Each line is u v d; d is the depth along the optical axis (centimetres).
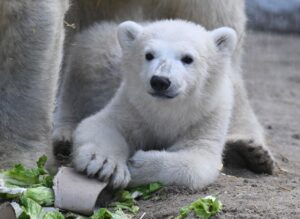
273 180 1097
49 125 1055
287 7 2875
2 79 1018
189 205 881
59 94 1212
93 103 1179
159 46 964
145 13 1286
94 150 947
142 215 885
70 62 1199
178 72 943
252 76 2339
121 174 942
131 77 1004
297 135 1617
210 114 1021
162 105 984
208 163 991
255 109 1919
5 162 1000
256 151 1137
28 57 1023
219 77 1021
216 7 1249
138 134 1020
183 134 1021
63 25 1102
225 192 961
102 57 1168
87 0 1273
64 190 895
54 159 1071
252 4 2873
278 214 865
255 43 2739
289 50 2691
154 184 954
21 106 1026
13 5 994
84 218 880
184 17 1259
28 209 863
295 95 2134
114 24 1219
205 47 998
